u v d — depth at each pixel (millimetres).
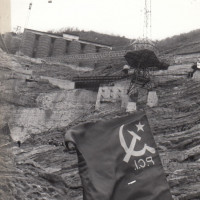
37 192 9531
